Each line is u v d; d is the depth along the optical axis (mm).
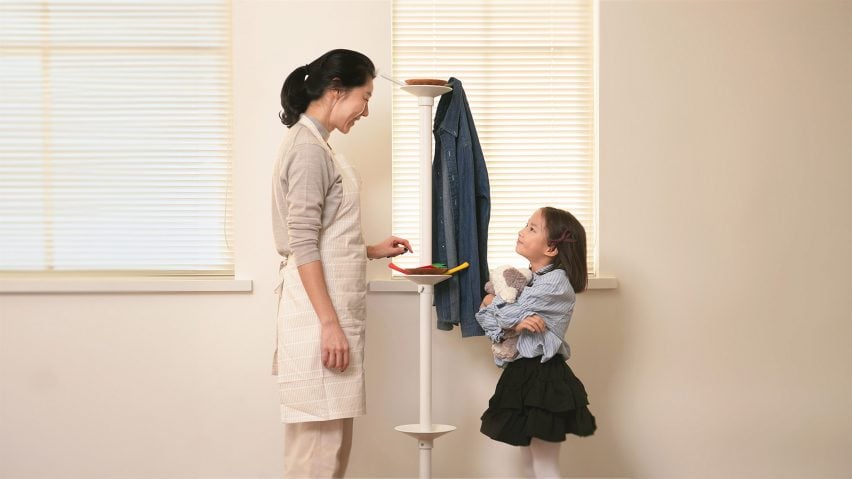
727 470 2887
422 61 2865
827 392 2916
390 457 2787
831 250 2914
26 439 2732
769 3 2887
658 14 2852
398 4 2863
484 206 2570
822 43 2904
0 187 2791
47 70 2797
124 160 2805
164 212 2809
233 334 2760
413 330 2787
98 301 2746
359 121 2773
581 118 2896
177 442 2756
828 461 2918
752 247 2889
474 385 2809
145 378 2750
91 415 2746
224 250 2816
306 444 2166
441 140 2543
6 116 2791
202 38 2803
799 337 2906
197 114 2807
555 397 2260
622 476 2852
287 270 2211
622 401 2852
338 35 2773
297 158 2113
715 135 2871
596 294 2840
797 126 2900
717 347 2879
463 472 2809
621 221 2844
